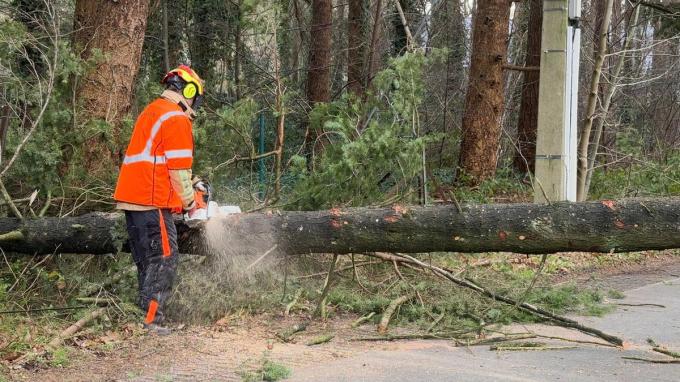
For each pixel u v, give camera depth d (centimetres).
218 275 564
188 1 1722
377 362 461
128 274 568
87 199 629
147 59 1672
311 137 1066
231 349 492
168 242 452
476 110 1237
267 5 676
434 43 1650
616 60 1317
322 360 469
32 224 563
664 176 1061
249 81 1439
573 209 496
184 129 445
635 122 1556
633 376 427
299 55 1797
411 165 625
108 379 429
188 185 448
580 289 697
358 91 1677
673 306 638
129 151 453
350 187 615
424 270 648
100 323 540
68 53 639
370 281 657
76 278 584
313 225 527
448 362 461
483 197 1063
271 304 598
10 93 639
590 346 506
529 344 507
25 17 760
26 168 599
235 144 699
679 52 1447
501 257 834
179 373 440
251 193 691
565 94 801
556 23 799
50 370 445
